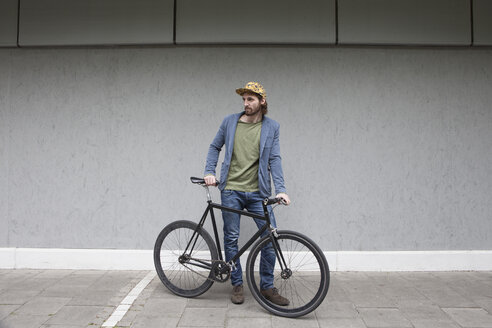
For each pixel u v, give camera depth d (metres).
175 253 3.46
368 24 4.03
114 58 4.18
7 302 3.20
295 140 4.12
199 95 4.15
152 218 4.15
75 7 4.09
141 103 4.16
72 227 4.17
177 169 4.14
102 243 4.16
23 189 4.18
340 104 4.14
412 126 4.14
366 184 4.14
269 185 3.26
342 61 4.14
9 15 4.09
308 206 4.12
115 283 3.69
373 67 4.14
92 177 4.17
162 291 3.49
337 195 4.12
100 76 4.18
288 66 4.14
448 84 4.16
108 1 4.09
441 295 3.40
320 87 4.14
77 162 4.17
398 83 4.14
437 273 4.03
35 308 3.07
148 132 4.16
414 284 3.69
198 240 3.35
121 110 4.17
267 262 3.11
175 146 4.15
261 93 3.10
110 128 4.17
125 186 4.16
